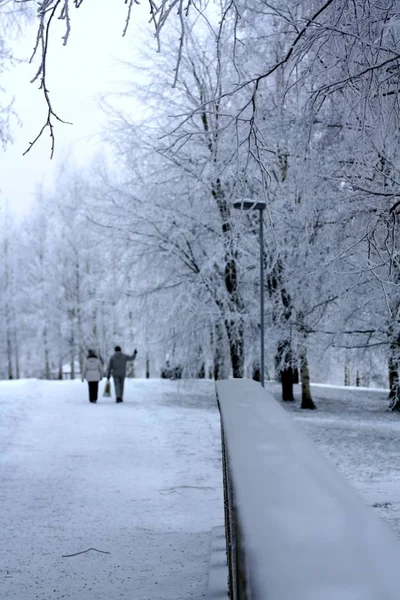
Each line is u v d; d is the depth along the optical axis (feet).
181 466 39.01
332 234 31.76
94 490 32.27
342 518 3.43
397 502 26.50
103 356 147.64
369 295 43.14
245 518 3.52
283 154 40.32
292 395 86.07
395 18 18.69
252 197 55.88
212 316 75.15
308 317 63.52
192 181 71.51
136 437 50.47
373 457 42.32
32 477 35.47
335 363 72.64
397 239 25.46
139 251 76.64
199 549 20.65
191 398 85.10
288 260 55.72
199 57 65.62
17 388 95.09
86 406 73.92
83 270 145.79
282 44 25.93
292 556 2.89
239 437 6.35
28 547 21.75
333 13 19.65
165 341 77.71
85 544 21.99
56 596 15.61
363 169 25.07
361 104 19.89
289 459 5.14
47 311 156.76
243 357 74.59
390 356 57.52
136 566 18.71
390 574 2.62
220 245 70.44
